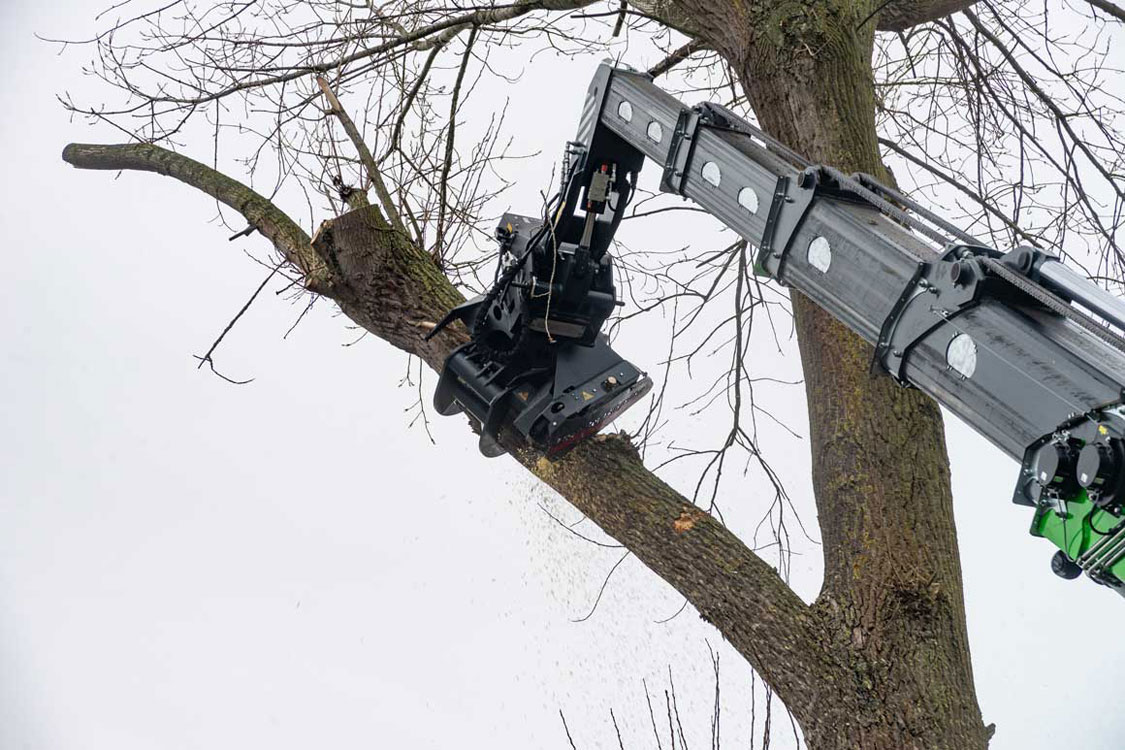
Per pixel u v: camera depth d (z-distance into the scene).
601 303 7.46
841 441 7.50
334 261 8.68
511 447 8.01
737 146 6.11
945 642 6.86
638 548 7.54
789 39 8.41
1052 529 4.17
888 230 5.20
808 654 6.88
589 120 7.23
